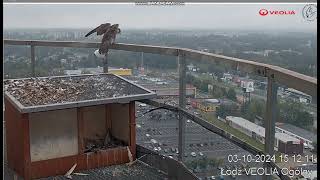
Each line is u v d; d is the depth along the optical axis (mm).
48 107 3238
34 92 3598
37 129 3352
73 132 3498
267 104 2314
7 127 3543
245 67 2533
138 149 3781
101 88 3779
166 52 3402
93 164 3607
